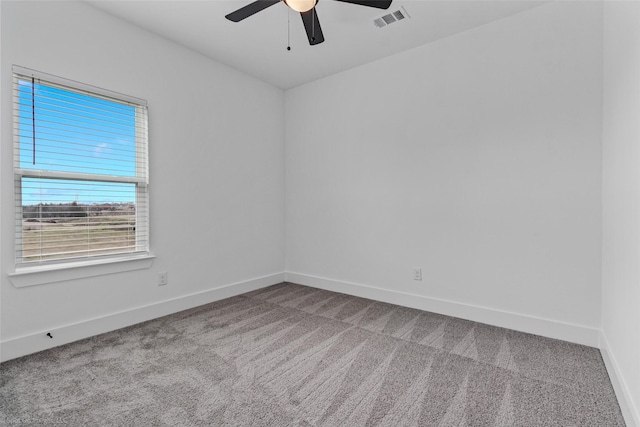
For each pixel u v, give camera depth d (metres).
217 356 1.97
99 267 2.29
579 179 2.11
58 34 2.08
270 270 3.76
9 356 1.90
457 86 2.62
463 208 2.60
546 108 2.22
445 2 2.20
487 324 2.49
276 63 3.18
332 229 3.51
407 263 2.94
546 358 1.93
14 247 1.93
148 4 2.23
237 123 3.34
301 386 1.65
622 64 1.59
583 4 2.08
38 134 2.03
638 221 1.30
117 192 2.43
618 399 1.50
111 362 1.88
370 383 1.68
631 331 1.37
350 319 2.62
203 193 3.02
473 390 1.61
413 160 2.88
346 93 3.34
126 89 2.44
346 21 2.44
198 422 1.37
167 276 2.73
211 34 2.64
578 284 2.12
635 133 1.36
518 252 2.35
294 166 3.85
